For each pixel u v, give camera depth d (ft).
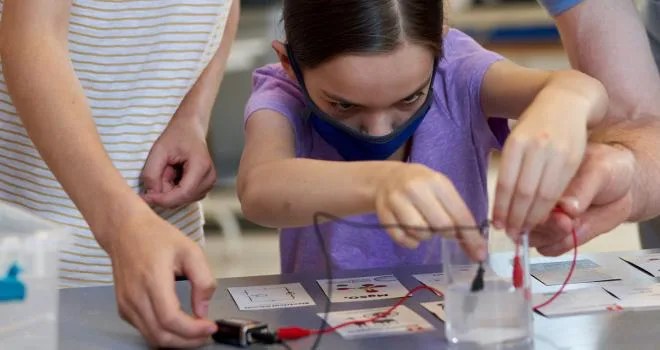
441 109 4.53
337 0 3.78
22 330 2.67
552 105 3.55
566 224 3.51
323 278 3.84
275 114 4.39
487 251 2.98
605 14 4.47
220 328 3.10
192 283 3.11
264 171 3.85
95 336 3.22
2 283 2.64
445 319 3.12
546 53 13.12
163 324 3.01
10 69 3.64
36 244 2.68
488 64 4.46
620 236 10.63
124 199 3.31
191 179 4.41
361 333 3.13
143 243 3.15
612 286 3.59
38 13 3.68
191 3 4.42
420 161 4.45
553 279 3.69
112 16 4.31
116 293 3.20
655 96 4.47
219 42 4.61
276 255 10.93
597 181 3.58
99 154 3.43
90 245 4.44
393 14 3.77
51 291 2.70
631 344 2.97
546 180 3.25
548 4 4.57
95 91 4.36
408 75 3.84
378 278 3.82
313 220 3.55
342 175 3.48
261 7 11.62
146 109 4.44
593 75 4.49
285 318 3.31
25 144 4.35
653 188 3.99
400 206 3.05
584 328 3.13
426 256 4.49
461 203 3.05
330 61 3.82
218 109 11.04
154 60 4.42
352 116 4.01
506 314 2.97
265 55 10.95
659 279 3.67
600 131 4.40
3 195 4.48
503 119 4.44
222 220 11.53
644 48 4.53
